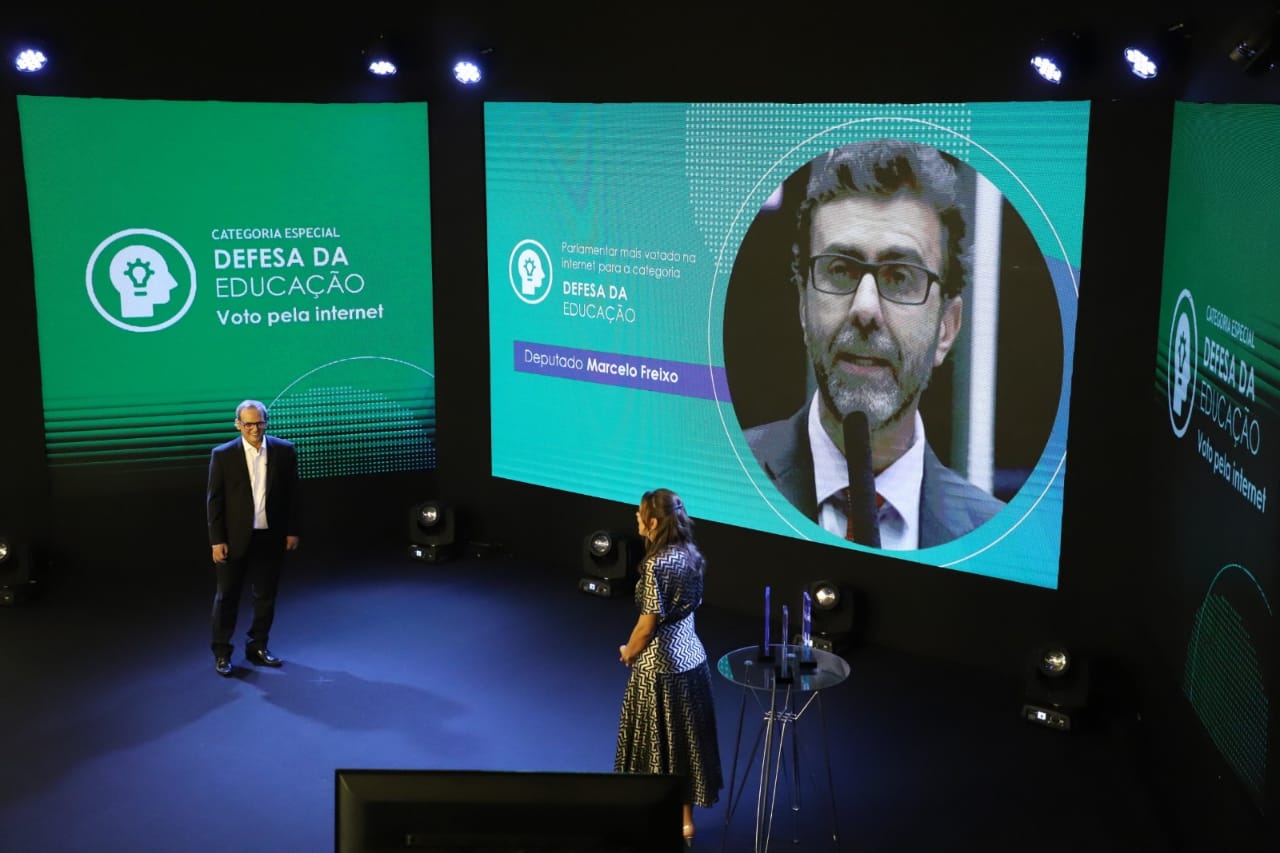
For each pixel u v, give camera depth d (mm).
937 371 7598
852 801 6266
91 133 8945
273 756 6691
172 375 9422
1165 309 6395
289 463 7750
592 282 8977
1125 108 6664
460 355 9828
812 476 8227
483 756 6695
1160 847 5852
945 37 7195
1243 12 5398
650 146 8492
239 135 9258
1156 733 6391
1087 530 7238
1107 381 7008
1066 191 6957
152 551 9609
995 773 6562
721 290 8367
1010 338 7301
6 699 7375
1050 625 7484
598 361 9062
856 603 8180
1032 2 6859
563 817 2789
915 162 7441
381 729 7016
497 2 9008
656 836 2797
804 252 7961
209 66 9109
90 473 9375
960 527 7707
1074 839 5922
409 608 8844
